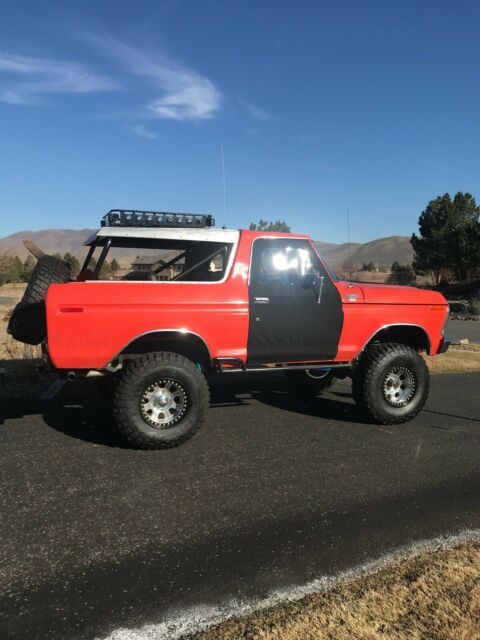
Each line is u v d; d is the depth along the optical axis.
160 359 5.11
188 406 5.19
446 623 2.59
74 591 2.87
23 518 3.70
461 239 43.59
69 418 6.21
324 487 4.34
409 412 6.24
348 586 2.94
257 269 5.71
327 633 2.51
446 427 6.23
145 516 3.76
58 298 4.94
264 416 6.51
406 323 6.38
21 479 4.38
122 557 3.22
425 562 3.20
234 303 5.54
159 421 5.15
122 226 5.58
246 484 4.36
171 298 5.30
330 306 6.00
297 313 5.82
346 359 6.23
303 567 3.13
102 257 5.65
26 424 5.96
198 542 3.41
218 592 2.88
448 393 8.23
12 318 5.24
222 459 4.94
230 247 5.65
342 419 6.45
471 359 11.73
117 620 2.64
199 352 5.84
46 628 2.57
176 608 2.74
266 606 2.75
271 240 5.79
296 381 7.70
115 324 5.08
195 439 5.52
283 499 4.09
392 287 6.60
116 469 4.63
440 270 49.31
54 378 8.21
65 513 3.78
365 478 4.55
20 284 59.09
